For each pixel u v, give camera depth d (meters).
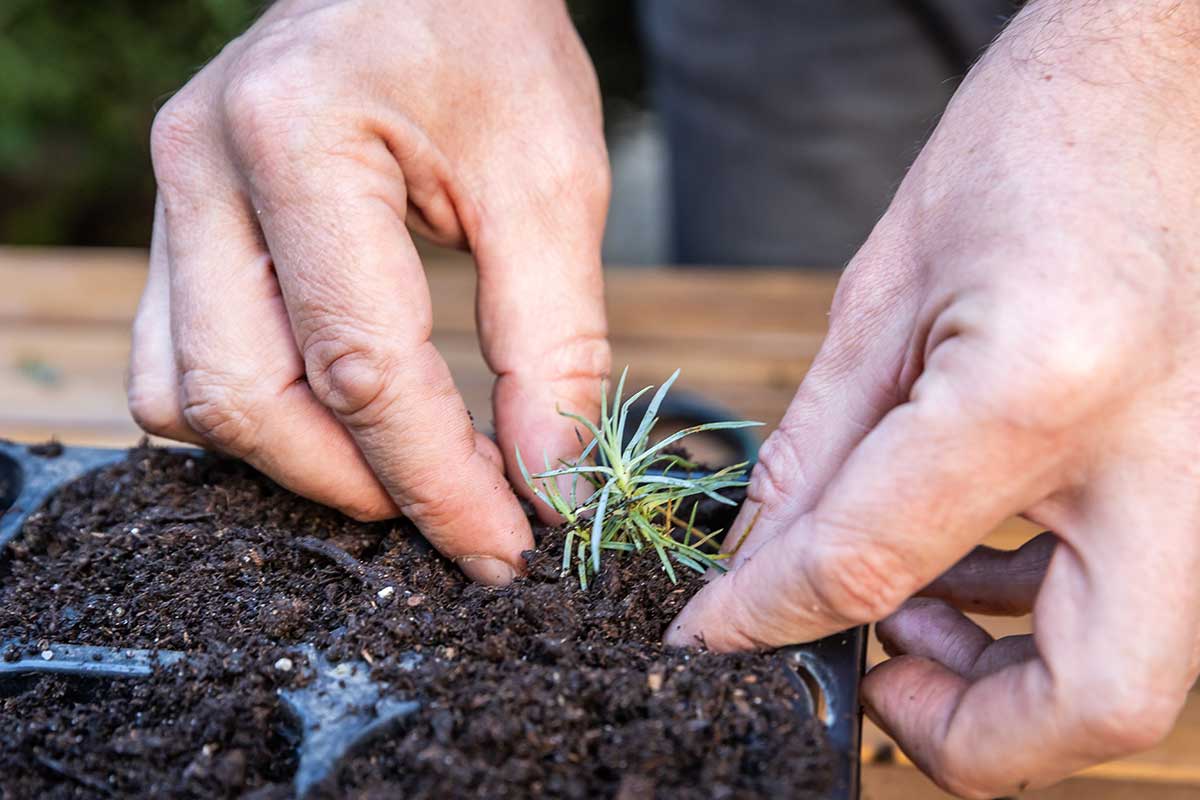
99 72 0.91
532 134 0.35
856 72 0.58
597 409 0.35
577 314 0.35
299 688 0.28
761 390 0.46
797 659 0.29
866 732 0.35
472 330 0.49
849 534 0.27
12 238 0.97
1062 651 0.27
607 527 0.32
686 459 0.36
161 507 0.34
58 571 0.32
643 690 0.27
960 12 0.53
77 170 1.00
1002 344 0.26
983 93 0.30
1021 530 0.40
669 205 0.69
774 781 0.26
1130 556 0.26
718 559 0.31
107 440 0.43
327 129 0.31
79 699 0.29
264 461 0.33
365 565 0.32
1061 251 0.26
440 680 0.28
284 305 0.33
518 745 0.26
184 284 0.33
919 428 0.26
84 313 0.50
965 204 0.28
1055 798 0.34
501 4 0.35
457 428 0.32
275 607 0.30
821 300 0.51
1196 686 0.36
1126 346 0.26
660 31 0.63
